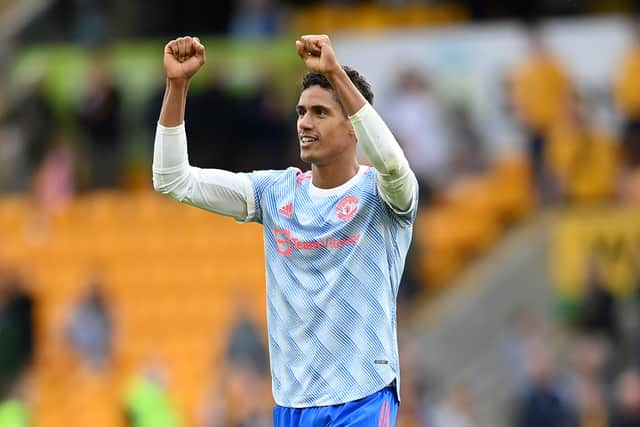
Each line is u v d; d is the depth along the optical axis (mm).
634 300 61812
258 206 23484
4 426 53969
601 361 58594
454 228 66250
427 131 66625
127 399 53656
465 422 57688
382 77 67938
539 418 54531
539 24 68875
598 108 67375
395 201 22562
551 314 63562
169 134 22984
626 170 66250
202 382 64188
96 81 71188
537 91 66875
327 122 22766
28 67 74688
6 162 74500
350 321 22703
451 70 67750
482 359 63125
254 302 67250
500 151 67375
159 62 71500
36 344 64125
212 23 80188
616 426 53781
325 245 22828
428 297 65062
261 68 70062
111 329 63250
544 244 64562
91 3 77438
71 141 72500
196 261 69375
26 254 70875
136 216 70812
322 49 22016
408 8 77562
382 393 22703
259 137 68625
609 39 67875
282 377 23047
